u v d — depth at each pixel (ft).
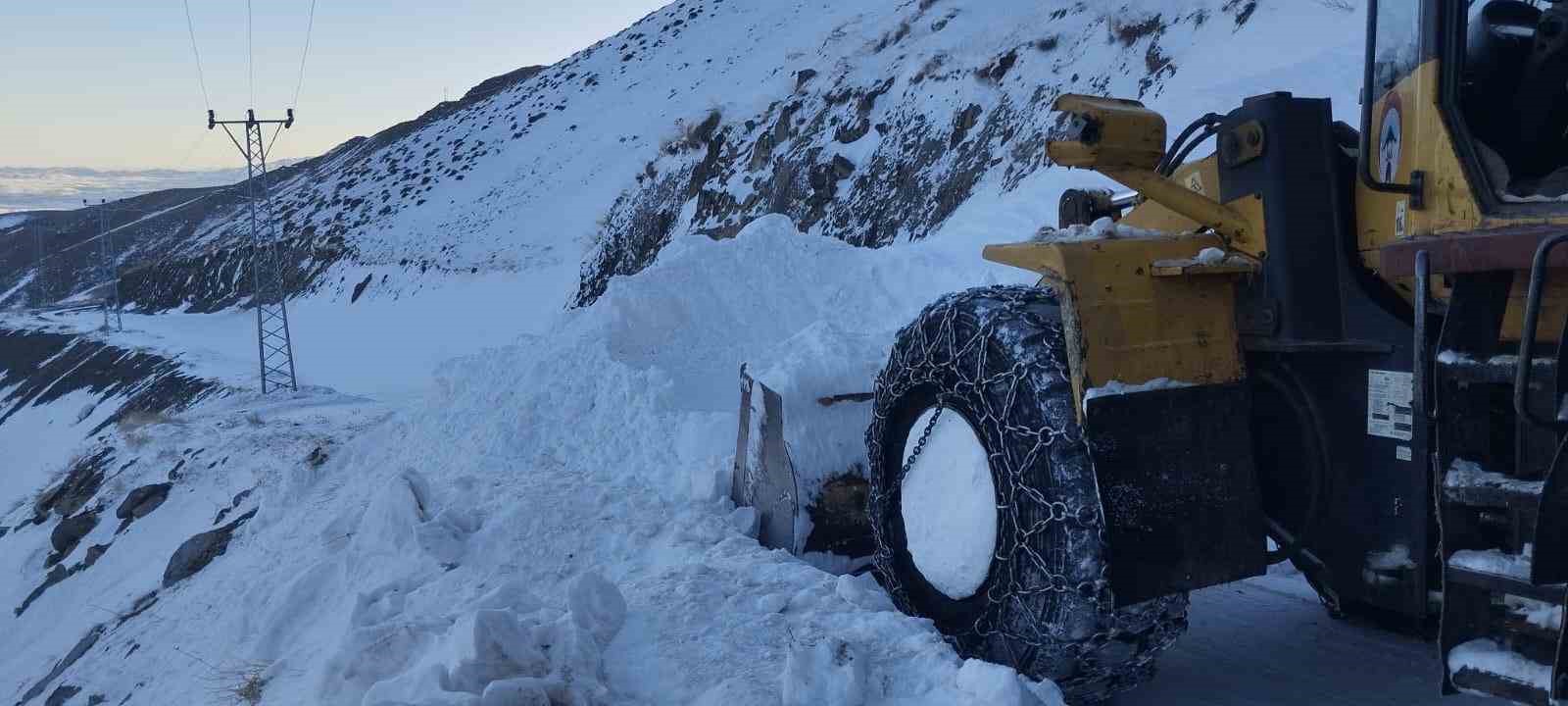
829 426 18.44
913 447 14.12
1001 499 12.28
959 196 69.56
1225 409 11.62
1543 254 8.09
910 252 33.14
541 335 30.07
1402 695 13.14
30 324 213.05
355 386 110.01
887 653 13.11
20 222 446.60
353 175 244.01
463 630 13.37
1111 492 11.15
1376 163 10.84
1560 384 8.25
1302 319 11.23
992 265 31.58
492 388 28.02
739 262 31.40
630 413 25.07
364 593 18.15
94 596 41.65
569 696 12.79
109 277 295.89
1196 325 11.70
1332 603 15.60
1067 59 71.41
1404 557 10.58
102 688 26.32
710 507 19.94
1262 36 55.26
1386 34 10.52
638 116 207.41
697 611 14.98
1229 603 16.69
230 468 44.57
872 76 94.07
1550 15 10.41
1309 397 11.41
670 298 29.43
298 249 207.51
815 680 12.32
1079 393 11.34
